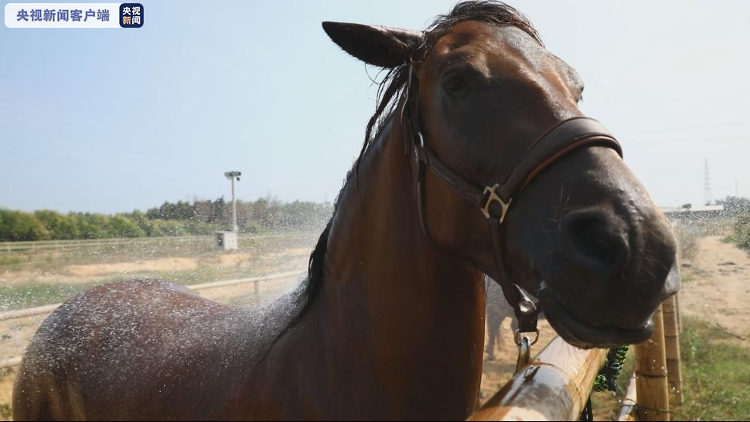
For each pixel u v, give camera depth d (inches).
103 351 96.3
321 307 73.2
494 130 56.8
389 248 67.9
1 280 482.6
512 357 300.5
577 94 64.7
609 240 44.3
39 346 106.8
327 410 65.0
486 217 57.3
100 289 119.6
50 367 101.3
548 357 68.4
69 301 118.0
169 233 1087.0
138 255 650.8
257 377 69.8
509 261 56.7
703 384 204.4
